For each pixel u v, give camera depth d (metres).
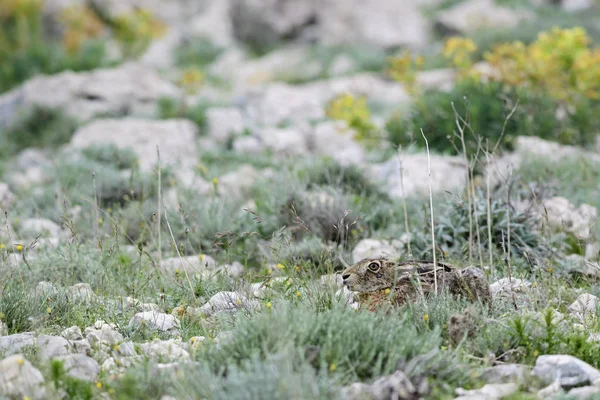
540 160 16.27
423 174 16.52
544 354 7.98
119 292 10.62
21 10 41.34
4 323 9.29
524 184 13.41
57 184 16.62
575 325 8.80
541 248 11.59
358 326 7.66
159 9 49.22
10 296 9.62
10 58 36.09
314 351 7.42
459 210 12.26
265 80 38.53
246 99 29.16
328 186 14.89
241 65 41.56
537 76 19.69
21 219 14.87
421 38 42.41
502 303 9.16
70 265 11.19
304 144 23.58
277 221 13.68
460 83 19.94
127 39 39.38
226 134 24.64
